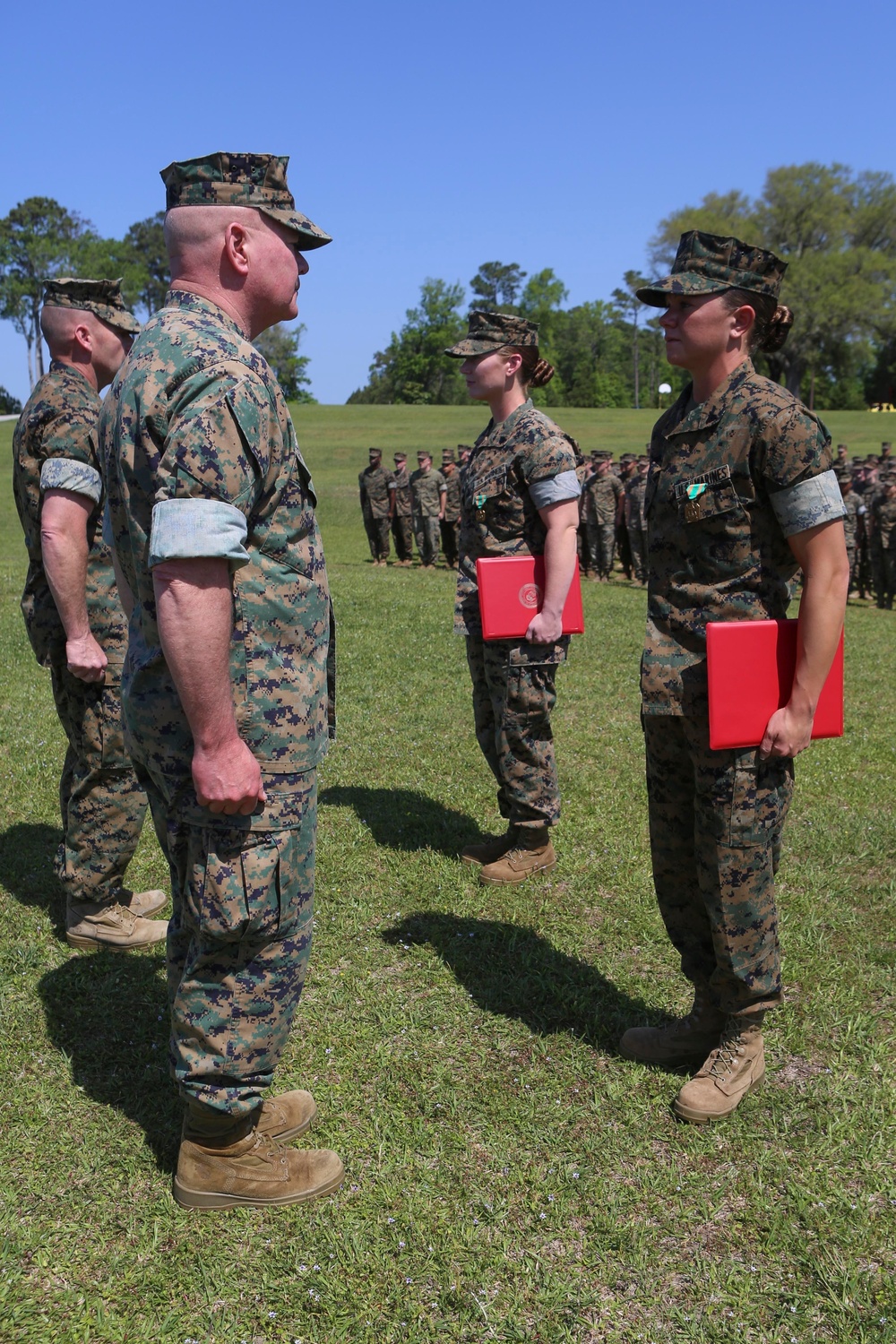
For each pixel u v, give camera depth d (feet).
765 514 8.36
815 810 16.62
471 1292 6.97
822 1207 7.75
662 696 8.72
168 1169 8.09
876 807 16.78
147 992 10.69
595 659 29.01
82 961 11.34
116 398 7.02
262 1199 7.70
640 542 53.83
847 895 13.42
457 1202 7.80
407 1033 10.02
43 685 23.77
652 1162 8.32
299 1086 9.14
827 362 244.83
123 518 7.13
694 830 9.23
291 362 316.60
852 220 233.55
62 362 10.83
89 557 10.66
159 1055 9.53
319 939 11.92
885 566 49.83
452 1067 9.52
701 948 9.48
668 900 9.52
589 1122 8.81
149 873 13.80
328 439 151.53
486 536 13.80
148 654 7.11
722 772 8.43
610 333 347.77
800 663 8.15
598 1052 9.85
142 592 7.03
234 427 6.47
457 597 14.24
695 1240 7.50
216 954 7.27
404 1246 7.32
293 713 7.15
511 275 373.40
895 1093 9.14
